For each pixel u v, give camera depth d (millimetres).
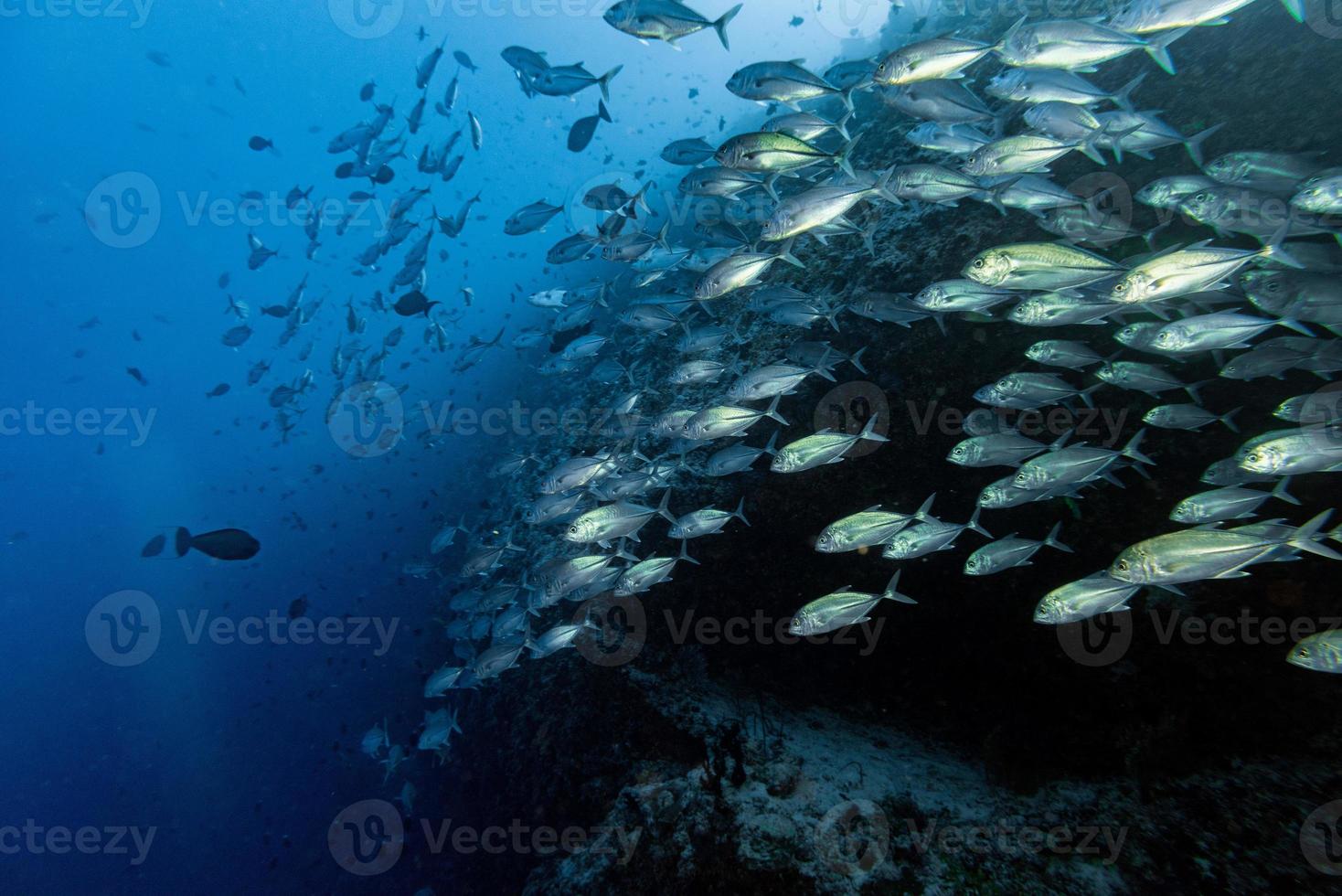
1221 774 3441
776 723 5387
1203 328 3049
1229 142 4266
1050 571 4496
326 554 24219
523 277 44281
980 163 3863
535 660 7852
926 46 3836
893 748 4984
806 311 5090
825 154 4309
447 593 12953
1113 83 4953
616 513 5035
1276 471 2781
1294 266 2871
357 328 11625
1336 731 3314
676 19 5211
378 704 15461
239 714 22703
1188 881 3035
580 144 7277
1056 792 3975
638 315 6449
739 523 6184
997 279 3398
